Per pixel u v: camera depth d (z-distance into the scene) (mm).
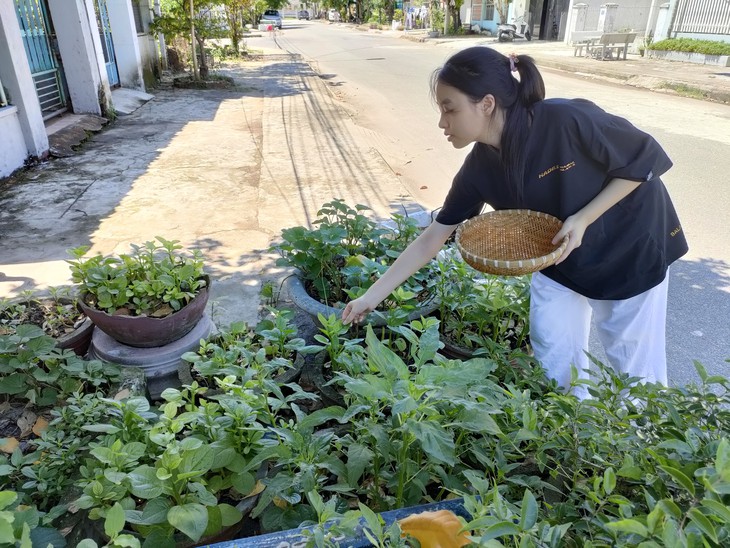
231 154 7598
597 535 1236
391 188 6199
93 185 6199
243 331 2670
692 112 10070
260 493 1893
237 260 4324
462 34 29750
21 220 5164
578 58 18031
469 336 2670
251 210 5461
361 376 1832
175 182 6324
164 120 9859
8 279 3996
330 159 7387
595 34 23406
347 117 10242
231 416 1798
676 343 3479
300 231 3072
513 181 2016
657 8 20000
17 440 2398
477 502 1234
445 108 1889
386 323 2566
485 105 1841
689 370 3236
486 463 1605
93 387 2621
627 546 1051
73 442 2066
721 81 12531
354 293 2607
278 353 2686
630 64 16109
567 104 1906
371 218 5227
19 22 7945
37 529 1545
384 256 3297
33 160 6941
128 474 1579
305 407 2453
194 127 9297
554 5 24969
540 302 2318
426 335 1853
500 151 1962
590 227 2068
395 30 37562
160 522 1543
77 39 8836
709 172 6566
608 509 1310
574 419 1616
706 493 1031
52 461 2000
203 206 5559
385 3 42719
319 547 1209
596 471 1538
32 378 2498
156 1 14953
